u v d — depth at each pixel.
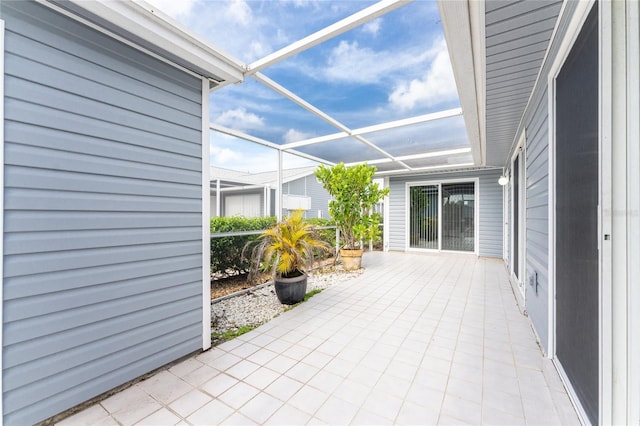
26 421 1.52
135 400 1.80
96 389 1.80
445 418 1.60
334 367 2.15
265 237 3.94
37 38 1.57
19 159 1.51
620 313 1.12
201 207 2.48
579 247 1.54
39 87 1.58
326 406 1.72
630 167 1.07
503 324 2.93
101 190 1.84
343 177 5.98
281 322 3.04
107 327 1.86
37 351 1.56
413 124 3.96
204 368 2.16
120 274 1.93
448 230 8.01
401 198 8.66
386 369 2.11
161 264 2.17
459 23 1.72
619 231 1.13
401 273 5.47
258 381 1.98
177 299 2.28
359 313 3.29
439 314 3.24
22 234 1.52
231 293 4.05
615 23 1.12
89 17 1.71
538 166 2.59
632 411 1.07
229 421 1.61
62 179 1.67
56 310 1.64
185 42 2.10
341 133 4.65
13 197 1.49
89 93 1.79
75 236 1.72
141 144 2.06
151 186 2.12
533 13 1.60
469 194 7.74
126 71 1.97
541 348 2.39
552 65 1.98
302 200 9.07
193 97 2.43
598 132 1.25
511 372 2.04
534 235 2.79
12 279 1.48
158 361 2.13
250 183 8.41
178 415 1.66
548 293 2.16
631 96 1.06
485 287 4.41
